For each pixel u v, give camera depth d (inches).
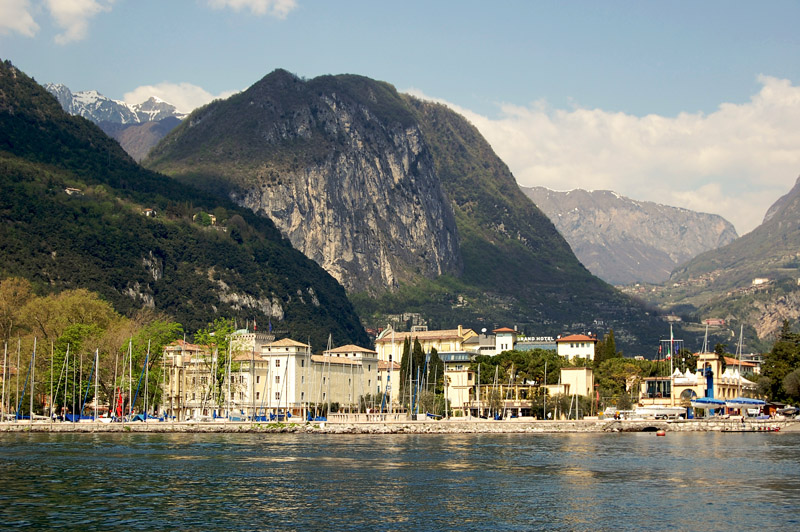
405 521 4190.5
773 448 7519.7
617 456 6776.6
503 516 4313.5
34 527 3993.6
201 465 5944.9
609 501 4707.2
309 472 5659.5
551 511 4436.5
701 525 4153.5
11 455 6456.7
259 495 4778.5
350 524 4119.1
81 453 6633.9
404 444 7829.7
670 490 5064.0
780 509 4507.9
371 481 5290.4
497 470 5846.5
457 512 4392.2
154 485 5064.0
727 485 5246.1
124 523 4084.6
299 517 4247.0
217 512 4333.2
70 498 4633.4
